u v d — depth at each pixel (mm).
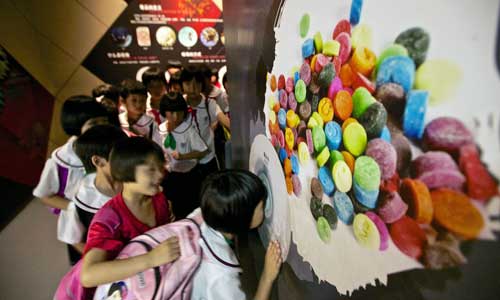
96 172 1056
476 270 282
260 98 821
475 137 266
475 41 257
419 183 330
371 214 420
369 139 403
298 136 621
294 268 717
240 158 1100
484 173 262
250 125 936
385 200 389
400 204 364
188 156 1684
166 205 954
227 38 1033
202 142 1715
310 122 562
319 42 505
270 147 787
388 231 391
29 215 2572
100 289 676
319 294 606
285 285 790
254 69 836
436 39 292
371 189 413
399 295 386
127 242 797
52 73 3143
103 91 1808
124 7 3127
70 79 3219
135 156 742
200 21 3311
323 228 559
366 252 443
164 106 1606
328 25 474
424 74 309
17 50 2750
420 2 305
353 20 411
